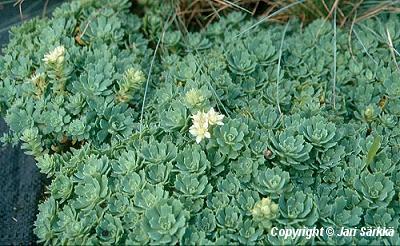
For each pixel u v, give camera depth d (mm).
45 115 456
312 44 537
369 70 506
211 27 560
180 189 400
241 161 416
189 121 438
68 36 528
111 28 530
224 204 392
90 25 531
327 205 391
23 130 458
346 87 507
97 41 521
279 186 393
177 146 431
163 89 477
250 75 502
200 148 416
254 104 477
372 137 439
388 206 409
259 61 510
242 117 448
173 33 549
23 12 603
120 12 560
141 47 539
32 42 530
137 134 437
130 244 376
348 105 496
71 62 488
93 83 469
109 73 481
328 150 428
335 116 474
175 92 472
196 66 496
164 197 391
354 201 405
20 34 537
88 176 412
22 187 485
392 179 419
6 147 506
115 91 474
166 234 373
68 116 456
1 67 502
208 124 413
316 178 424
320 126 426
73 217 399
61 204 423
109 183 416
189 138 434
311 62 517
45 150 463
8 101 480
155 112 471
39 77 469
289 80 503
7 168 496
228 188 403
